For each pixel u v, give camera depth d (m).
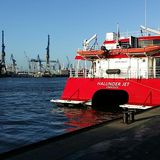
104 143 14.41
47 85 135.12
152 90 33.41
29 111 42.75
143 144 14.34
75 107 39.81
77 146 13.81
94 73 39.75
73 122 32.22
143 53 35.56
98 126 18.00
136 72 36.50
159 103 32.81
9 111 43.25
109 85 35.97
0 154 12.16
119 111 37.94
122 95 38.59
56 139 14.82
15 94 79.62
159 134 16.28
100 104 38.84
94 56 39.19
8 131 27.98
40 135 26.08
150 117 21.23
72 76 39.75
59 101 39.50
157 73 35.88
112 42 41.03
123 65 37.56
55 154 12.62
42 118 35.53
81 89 38.22
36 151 12.93
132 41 39.31
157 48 35.09
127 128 17.64
